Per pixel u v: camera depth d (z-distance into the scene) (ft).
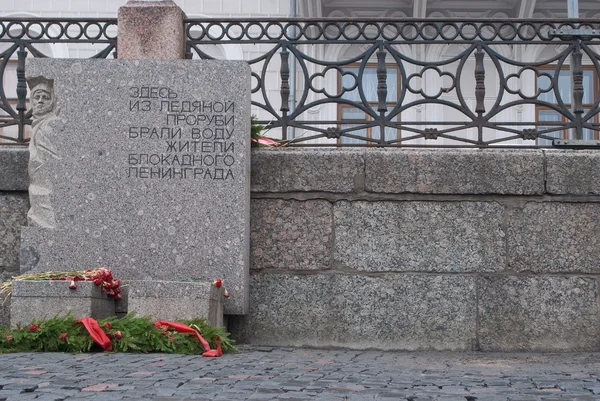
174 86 26.73
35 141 26.84
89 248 26.32
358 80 28.45
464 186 27.02
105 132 26.66
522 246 27.02
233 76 26.73
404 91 28.43
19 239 27.58
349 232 27.22
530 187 27.02
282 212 27.40
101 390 16.43
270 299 27.12
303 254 27.22
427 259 27.07
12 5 73.05
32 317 23.61
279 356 23.93
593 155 27.12
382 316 26.94
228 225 26.25
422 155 27.20
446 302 26.91
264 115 65.92
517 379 19.49
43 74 26.86
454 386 18.15
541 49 71.31
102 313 24.47
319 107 69.10
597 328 26.76
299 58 28.71
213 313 24.52
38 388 16.55
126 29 28.09
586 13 73.72
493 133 69.77
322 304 27.04
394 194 27.22
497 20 28.55
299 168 27.40
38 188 26.66
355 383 18.35
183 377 18.30
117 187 26.45
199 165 26.43
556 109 28.30
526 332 26.76
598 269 26.94
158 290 23.84
